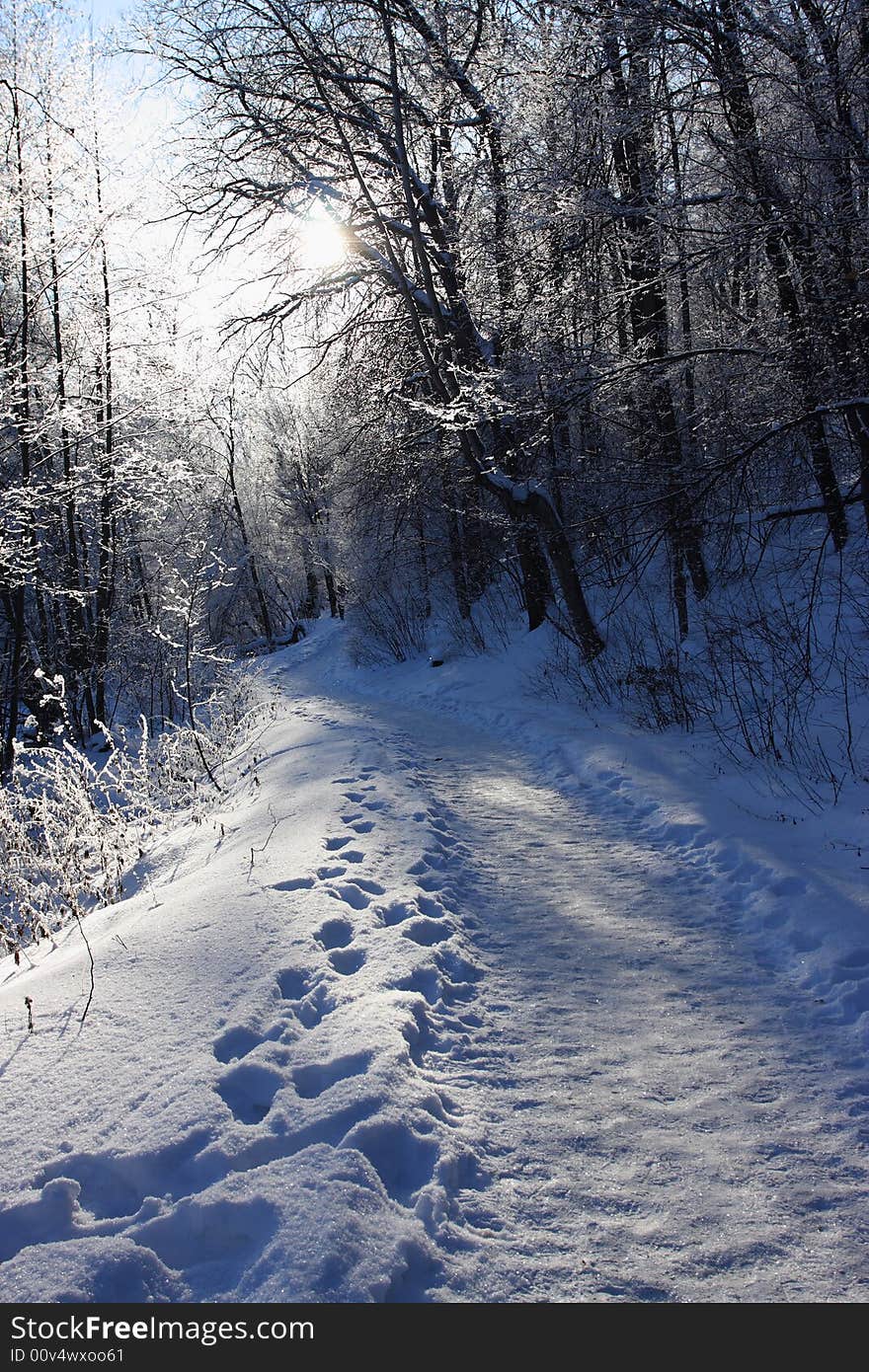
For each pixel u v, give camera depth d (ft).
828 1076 11.14
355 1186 8.46
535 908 17.16
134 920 16.63
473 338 44.09
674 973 14.16
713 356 30.40
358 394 57.62
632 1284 7.86
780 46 22.97
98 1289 7.57
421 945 14.57
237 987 12.73
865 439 26.35
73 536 53.11
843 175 22.95
